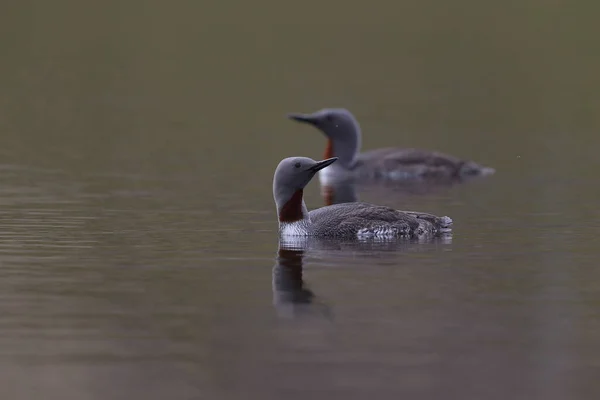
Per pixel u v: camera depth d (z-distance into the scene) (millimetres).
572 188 19609
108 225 15227
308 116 22156
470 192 19391
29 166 21672
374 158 22188
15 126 28047
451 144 26219
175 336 9688
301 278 11812
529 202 17938
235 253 13219
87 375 8695
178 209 16781
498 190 19578
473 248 13555
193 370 8820
